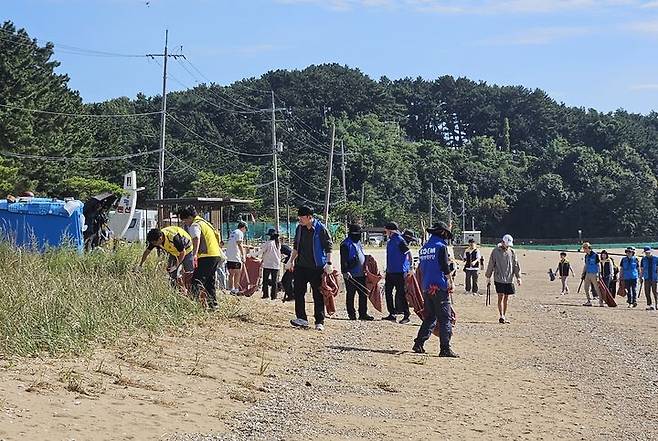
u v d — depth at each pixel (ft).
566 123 503.61
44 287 41.32
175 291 48.39
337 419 30.22
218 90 360.07
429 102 507.71
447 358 45.39
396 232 61.16
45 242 59.11
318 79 410.31
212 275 50.67
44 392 27.25
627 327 65.92
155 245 50.08
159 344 38.81
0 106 157.07
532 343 54.29
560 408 35.06
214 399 30.50
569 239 396.57
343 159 282.15
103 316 39.34
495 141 500.33
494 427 30.99
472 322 65.98
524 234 409.28
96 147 211.41
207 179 238.48
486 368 43.24
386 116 426.92
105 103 305.73
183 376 33.17
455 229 329.93
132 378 31.24
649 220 396.98
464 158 423.23
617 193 396.98
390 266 60.85
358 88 416.87
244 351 40.70
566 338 57.52
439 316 45.96
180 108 330.34
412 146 415.23
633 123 525.34
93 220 67.67
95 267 52.80
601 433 31.35
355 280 60.54
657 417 34.37
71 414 25.41
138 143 269.23
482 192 415.44
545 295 107.04
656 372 44.75
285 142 325.42
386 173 350.43
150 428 25.55
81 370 31.01
